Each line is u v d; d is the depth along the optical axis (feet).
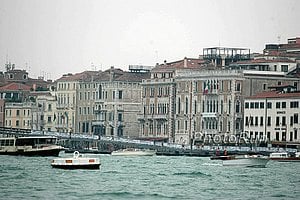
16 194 644.27
